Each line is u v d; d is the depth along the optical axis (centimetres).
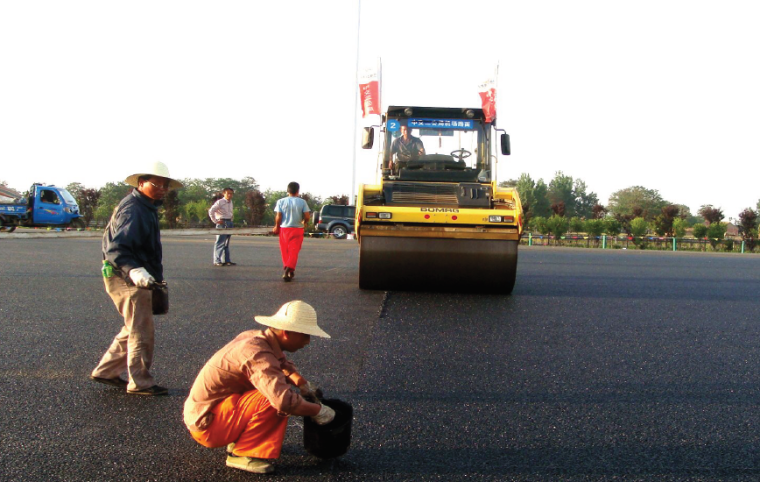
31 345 591
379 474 344
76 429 397
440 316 775
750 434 409
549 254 1973
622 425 421
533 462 362
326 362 557
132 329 452
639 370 553
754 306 906
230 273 1150
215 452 368
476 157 1073
